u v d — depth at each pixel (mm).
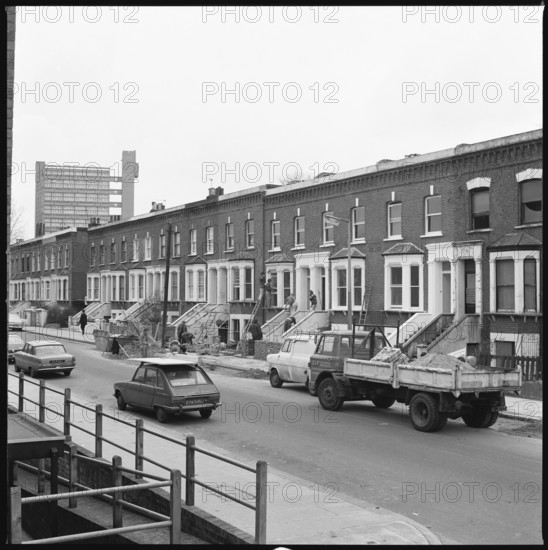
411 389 16969
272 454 14039
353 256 32844
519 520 9695
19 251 75688
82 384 25938
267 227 40281
